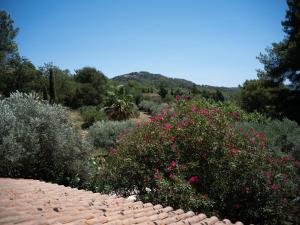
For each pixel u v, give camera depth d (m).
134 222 4.21
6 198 4.70
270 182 7.26
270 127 13.05
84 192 6.71
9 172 9.10
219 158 7.95
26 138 9.55
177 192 7.03
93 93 60.97
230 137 8.31
